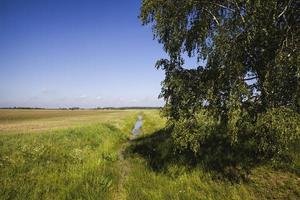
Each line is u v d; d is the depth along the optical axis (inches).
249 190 420.8
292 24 437.7
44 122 2172.7
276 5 425.7
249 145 541.6
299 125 406.6
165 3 511.8
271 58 446.3
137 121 2444.6
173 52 526.9
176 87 506.6
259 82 457.4
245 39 444.8
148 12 518.6
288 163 449.1
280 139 413.7
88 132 1091.3
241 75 454.3
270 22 429.7
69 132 1082.7
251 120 456.8
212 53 460.4
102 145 909.2
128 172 612.4
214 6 496.1
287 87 420.5
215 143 633.6
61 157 675.4
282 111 419.2
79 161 651.5
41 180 490.9
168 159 631.2
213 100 473.1
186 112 499.2
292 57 390.6
